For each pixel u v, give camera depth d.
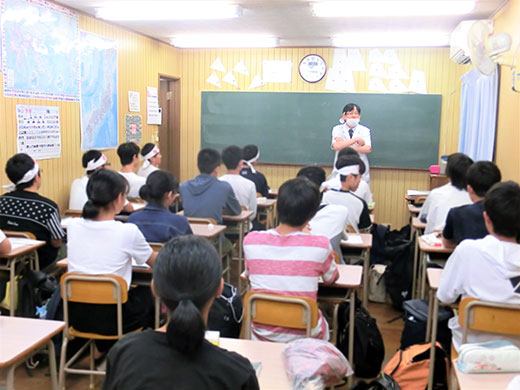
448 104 6.88
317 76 7.16
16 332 1.85
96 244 2.58
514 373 1.66
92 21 5.46
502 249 2.04
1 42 4.12
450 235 2.99
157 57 7.01
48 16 4.71
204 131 7.63
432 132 6.93
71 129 5.18
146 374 1.09
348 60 7.06
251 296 2.18
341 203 3.70
